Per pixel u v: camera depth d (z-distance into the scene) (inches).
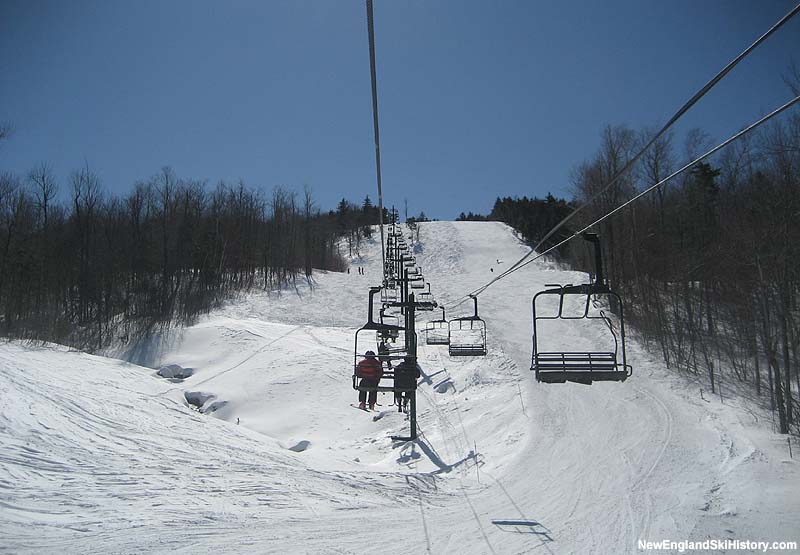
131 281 2383.1
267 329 1945.1
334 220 4916.3
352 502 550.0
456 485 663.1
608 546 448.8
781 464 747.4
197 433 830.5
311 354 1673.2
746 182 1480.1
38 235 2236.7
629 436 896.3
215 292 2482.8
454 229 4766.2
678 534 478.9
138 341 1878.7
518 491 631.2
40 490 473.4
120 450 640.4
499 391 1230.9
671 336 1501.0
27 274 2106.3
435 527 489.1
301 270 3002.0
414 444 945.5
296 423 1259.8
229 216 2896.2
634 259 1769.2
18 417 679.7
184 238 2613.2
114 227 2481.5
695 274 1544.0
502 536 469.1
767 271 1123.9
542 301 2194.9
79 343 1911.9
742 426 971.9
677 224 1791.3
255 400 1391.5
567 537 470.0
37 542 372.8
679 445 843.4
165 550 381.7
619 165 1894.7
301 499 539.5
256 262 2906.0
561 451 820.0
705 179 1782.7
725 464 745.6
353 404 1348.4
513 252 4158.5
